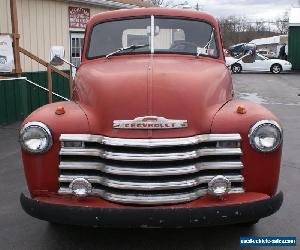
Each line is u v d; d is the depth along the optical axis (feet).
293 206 17.24
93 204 11.96
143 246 13.87
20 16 38.37
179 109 12.48
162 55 16.72
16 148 26.32
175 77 13.64
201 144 12.27
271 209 12.17
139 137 11.97
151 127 12.05
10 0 33.83
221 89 14.03
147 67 14.58
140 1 54.60
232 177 12.36
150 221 11.45
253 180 12.59
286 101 50.78
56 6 42.65
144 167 11.87
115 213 11.51
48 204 12.00
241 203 11.82
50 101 37.91
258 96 55.77
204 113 12.64
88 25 18.06
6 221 15.87
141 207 11.72
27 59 39.55
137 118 12.19
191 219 11.50
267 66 97.45
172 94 12.81
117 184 11.92
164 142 11.82
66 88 44.65
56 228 15.24
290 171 22.02
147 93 12.80
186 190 12.07
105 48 17.44
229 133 12.31
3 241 14.33
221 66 16.11
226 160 12.31
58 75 43.06
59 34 43.32
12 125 32.96
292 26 100.58
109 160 12.05
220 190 11.96
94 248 13.78
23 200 12.59
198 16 17.89
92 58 17.26
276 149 12.46
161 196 11.94
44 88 38.09
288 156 25.08
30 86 38.93
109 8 49.67
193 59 16.57
